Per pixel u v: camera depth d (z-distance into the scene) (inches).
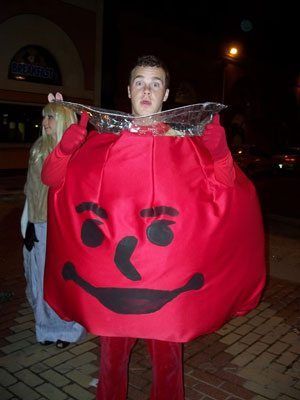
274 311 159.6
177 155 78.3
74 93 644.7
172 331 75.8
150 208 75.6
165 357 82.0
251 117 1021.2
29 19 574.6
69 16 617.3
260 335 139.8
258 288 91.6
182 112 80.7
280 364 122.4
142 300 74.9
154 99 83.0
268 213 372.2
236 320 150.1
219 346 132.0
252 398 106.6
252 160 650.8
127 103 710.5
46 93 611.8
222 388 110.6
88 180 78.7
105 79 677.3
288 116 1158.3
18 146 592.4
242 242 83.3
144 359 123.5
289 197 470.9
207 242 76.7
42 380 110.7
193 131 83.2
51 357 121.3
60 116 109.2
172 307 75.3
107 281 75.8
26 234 118.3
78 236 78.5
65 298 82.7
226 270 80.7
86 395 105.3
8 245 234.4
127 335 76.5
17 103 584.7
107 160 78.2
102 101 677.9
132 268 74.7
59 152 80.0
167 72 85.1
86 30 641.6
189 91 846.5
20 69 578.9
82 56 643.5
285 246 259.1
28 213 116.3
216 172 79.2
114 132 83.1
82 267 77.9
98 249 76.2
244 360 124.2
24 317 146.3
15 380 110.2
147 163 77.0
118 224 75.4
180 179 76.7
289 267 217.0
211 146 78.9
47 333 123.3
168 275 74.7
